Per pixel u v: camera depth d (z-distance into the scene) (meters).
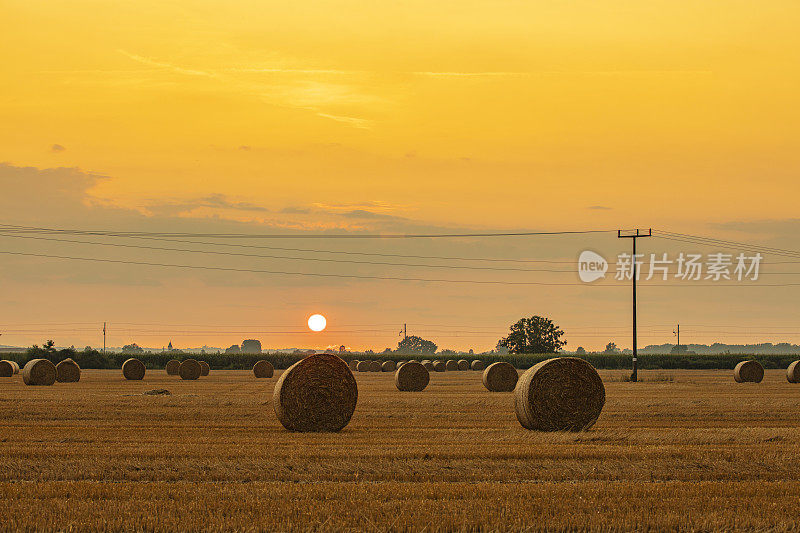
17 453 17.98
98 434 22.22
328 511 12.89
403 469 16.45
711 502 13.70
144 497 13.84
